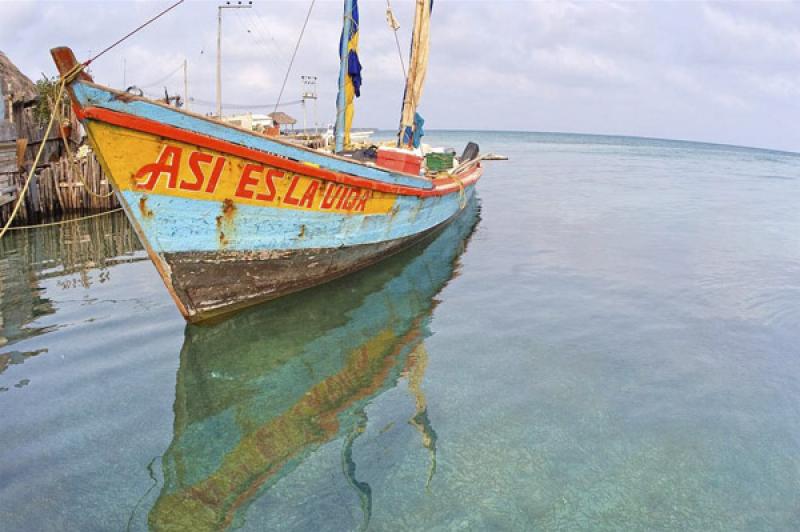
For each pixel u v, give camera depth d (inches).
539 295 378.3
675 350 287.0
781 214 807.7
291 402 231.6
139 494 171.5
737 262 484.4
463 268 452.4
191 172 255.1
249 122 1344.7
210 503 167.6
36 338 290.8
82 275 423.5
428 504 168.4
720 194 1063.6
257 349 284.0
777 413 226.4
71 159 274.7
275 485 176.2
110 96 225.0
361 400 232.8
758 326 324.2
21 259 484.4
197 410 223.5
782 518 167.8
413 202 430.3
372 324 320.8
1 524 157.2
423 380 250.5
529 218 713.6
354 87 497.7
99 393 233.3
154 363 262.8
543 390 240.8
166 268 274.4
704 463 192.2
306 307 347.9
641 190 1095.6
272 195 291.4
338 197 330.6
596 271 444.8
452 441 201.5
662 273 441.1
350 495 171.5
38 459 187.5
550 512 166.9
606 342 295.9
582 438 204.7
